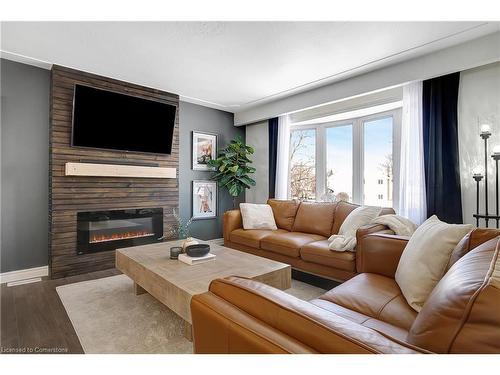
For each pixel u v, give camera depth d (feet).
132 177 11.92
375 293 4.82
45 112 10.27
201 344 2.49
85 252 10.59
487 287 1.75
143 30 7.77
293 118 14.71
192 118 15.10
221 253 8.09
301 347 1.86
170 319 6.81
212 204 16.05
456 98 8.81
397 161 11.48
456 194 8.78
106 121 11.00
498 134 8.18
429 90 9.35
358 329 2.01
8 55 9.28
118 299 7.98
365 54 9.06
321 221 11.20
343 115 12.85
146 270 6.66
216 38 8.17
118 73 10.87
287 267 6.79
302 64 9.87
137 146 12.04
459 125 8.87
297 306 2.22
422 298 4.23
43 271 10.17
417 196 9.59
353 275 7.84
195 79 11.47
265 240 10.54
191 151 15.08
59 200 10.03
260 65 10.02
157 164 12.94
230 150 15.79
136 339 5.92
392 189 11.69
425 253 4.50
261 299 2.32
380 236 6.12
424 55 9.04
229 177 15.20
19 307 7.47
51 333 6.16
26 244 9.87
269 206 13.29
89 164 10.50
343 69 10.28
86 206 10.65
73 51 9.02
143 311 7.23
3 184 9.47
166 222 13.10
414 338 2.20
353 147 13.14
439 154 9.05
